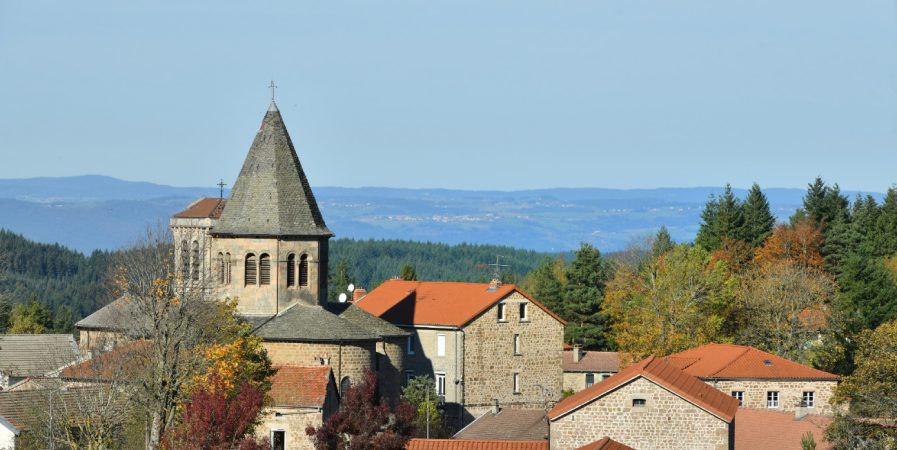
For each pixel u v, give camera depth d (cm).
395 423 16212
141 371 19062
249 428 17025
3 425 19062
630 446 15612
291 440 19050
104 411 17588
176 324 19262
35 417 18700
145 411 18362
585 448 15188
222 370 18788
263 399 17750
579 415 15762
